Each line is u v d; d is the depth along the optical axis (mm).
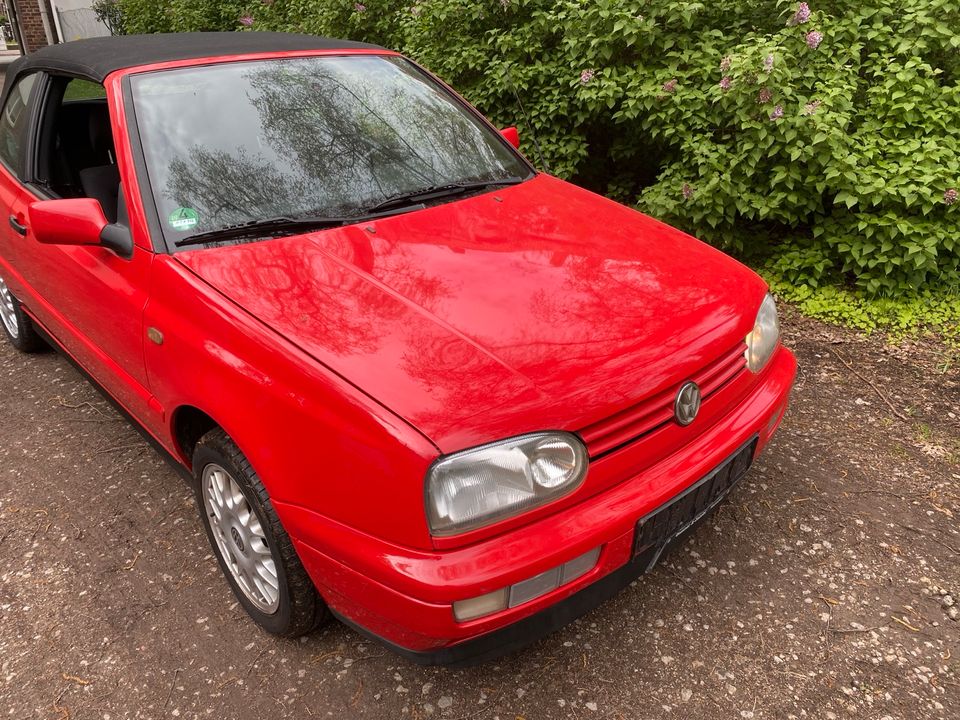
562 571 1823
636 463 1940
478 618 1758
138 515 2969
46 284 3215
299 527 1914
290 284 2119
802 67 4496
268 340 1950
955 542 2684
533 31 5395
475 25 5695
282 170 2564
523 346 1896
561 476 1786
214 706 2182
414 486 1674
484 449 1699
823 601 2451
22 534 2891
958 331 4035
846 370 3783
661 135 4957
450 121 3125
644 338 1983
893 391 3592
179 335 2189
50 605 2559
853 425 3357
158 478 3180
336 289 2096
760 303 2369
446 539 1704
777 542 2701
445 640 1790
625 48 4980
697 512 2127
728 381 2191
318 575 1965
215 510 2426
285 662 2311
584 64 5105
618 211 2836
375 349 1873
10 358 4238
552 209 2729
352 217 2479
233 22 10102
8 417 3658
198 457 2336
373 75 3096
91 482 3168
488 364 1821
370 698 2184
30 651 2387
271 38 3193
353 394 1768
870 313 4242
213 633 2432
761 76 4109
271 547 2117
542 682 2209
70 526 2924
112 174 3217
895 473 3041
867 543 2684
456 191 2766
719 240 4785
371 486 1744
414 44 6102
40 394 3846
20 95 3475
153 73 2680
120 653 2365
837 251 4504
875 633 2330
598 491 1893
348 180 2627
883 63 4488
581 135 5352
